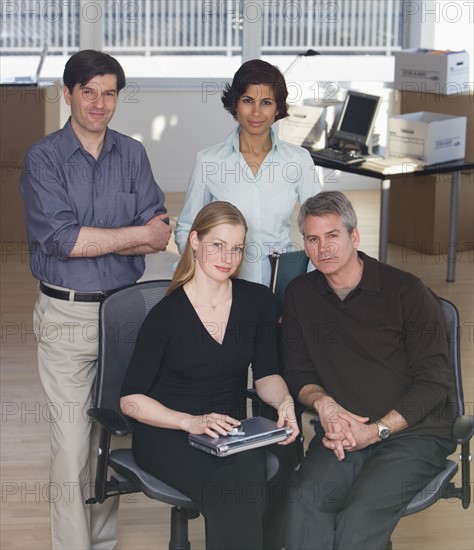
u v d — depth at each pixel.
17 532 3.48
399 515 2.77
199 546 3.42
